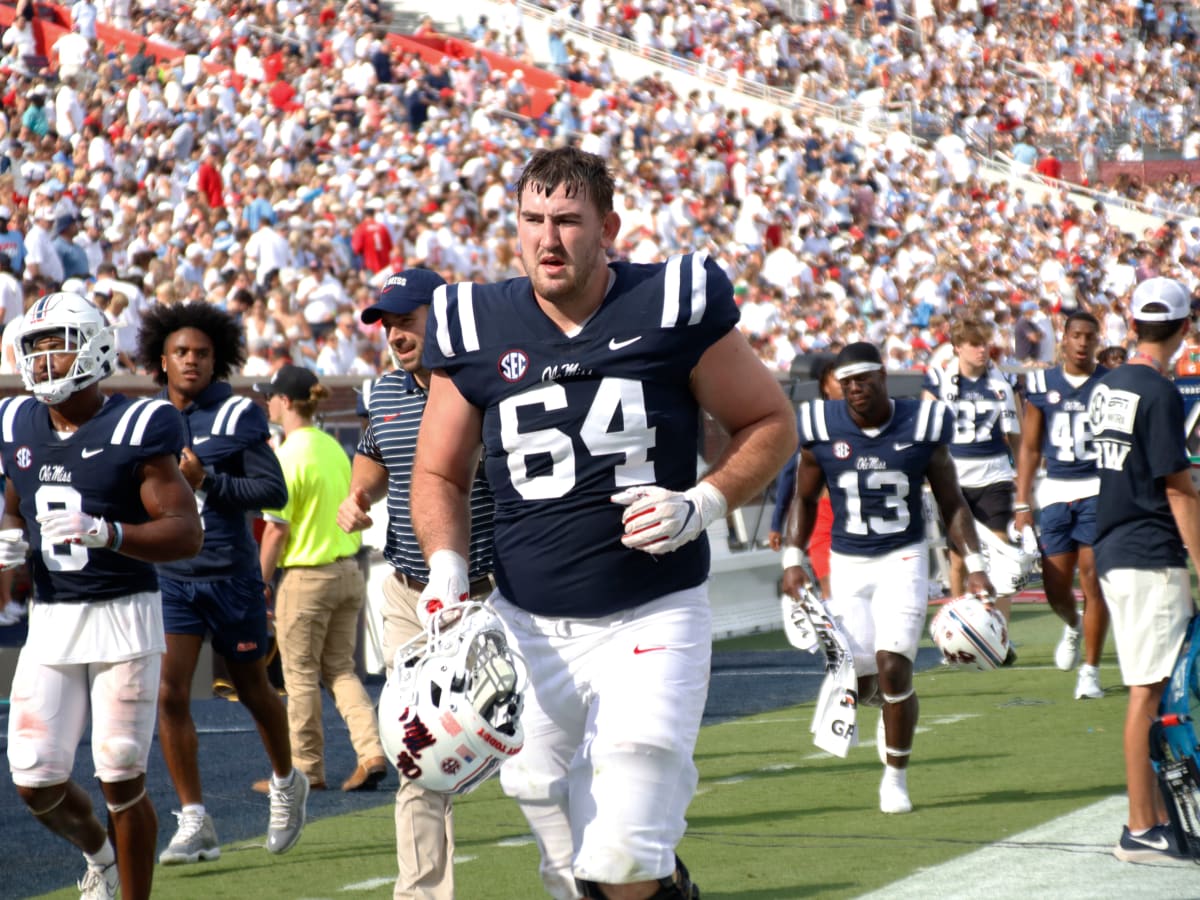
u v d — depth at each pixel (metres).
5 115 49.62
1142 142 97.44
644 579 8.80
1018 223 79.50
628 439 8.77
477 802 17.41
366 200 52.00
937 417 16.36
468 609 8.65
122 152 49.81
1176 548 13.76
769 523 31.97
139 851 12.16
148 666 12.12
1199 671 13.91
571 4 83.25
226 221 43.66
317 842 15.62
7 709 22.84
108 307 33.75
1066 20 99.88
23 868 14.80
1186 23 102.94
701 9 84.69
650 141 71.12
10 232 36.66
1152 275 80.19
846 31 90.19
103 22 61.66
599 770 8.47
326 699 25.25
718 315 8.81
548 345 8.81
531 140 67.19
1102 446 13.98
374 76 64.75
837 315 56.56
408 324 12.85
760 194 67.69
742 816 16.11
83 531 11.43
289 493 17.86
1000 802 16.33
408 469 12.89
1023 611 33.62
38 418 12.05
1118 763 18.16
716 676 26.31
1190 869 13.46
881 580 16.38
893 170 77.12
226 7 67.06
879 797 16.78
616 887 8.46
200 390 15.39
